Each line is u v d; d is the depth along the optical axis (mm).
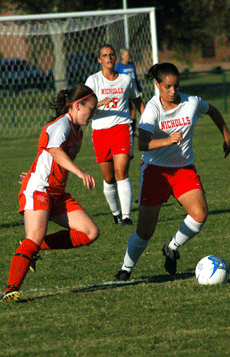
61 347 11328
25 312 13523
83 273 17453
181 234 15953
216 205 26922
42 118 70250
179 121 15195
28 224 14141
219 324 12297
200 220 15414
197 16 101000
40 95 70188
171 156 15305
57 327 12422
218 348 11023
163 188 15547
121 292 14961
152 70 15023
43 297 14867
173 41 108188
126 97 25000
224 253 18844
